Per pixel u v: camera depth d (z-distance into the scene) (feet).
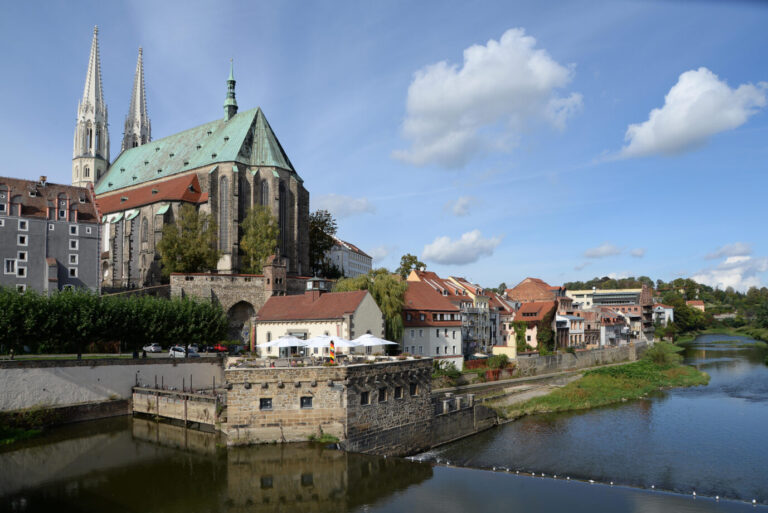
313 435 155.33
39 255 309.63
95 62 620.08
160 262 384.47
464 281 456.45
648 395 299.79
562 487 142.41
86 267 324.19
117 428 193.88
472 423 212.64
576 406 261.85
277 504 127.13
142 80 618.03
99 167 615.57
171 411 201.16
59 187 329.52
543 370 362.74
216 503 127.44
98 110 617.62
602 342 540.11
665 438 205.87
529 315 418.72
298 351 251.60
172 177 464.24
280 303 278.46
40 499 130.52
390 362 172.24
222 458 154.71
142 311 240.53
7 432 181.16
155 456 160.86
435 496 133.28
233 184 419.54
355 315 249.14
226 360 248.73
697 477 161.48
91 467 152.25
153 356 276.62
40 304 213.25
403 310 306.14
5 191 304.09
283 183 441.68
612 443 198.59
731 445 196.13
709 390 314.76
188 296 296.71
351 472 143.54
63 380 200.64
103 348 284.00
